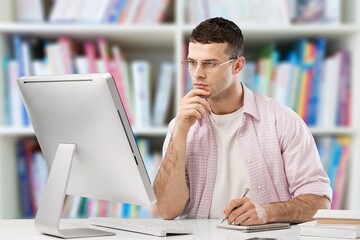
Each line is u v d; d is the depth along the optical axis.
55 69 3.13
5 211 3.09
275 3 3.11
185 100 2.25
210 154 2.40
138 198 1.77
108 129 1.73
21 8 3.14
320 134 3.18
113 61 3.13
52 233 1.79
